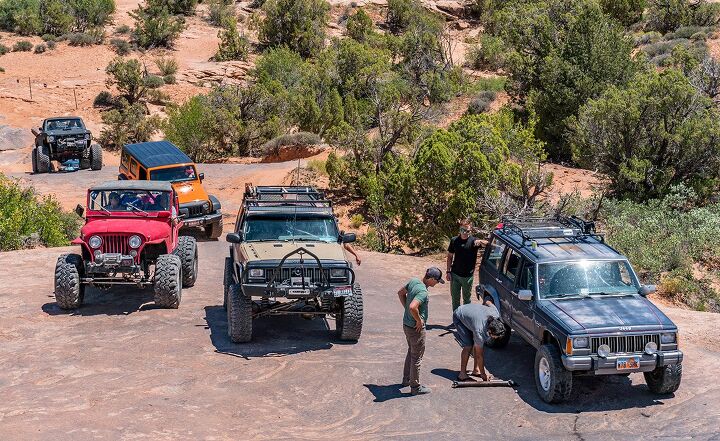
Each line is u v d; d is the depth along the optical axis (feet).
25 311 41.47
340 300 37.55
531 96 117.39
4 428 26.02
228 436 26.43
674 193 80.84
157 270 41.91
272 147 130.21
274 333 38.70
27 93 166.20
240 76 187.42
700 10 174.29
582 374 29.76
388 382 32.22
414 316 29.32
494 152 72.69
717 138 79.05
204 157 141.90
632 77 113.39
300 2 208.74
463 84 154.92
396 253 72.79
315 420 28.30
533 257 33.60
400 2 230.27
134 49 201.16
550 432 27.37
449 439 26.76
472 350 32.30
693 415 28.81
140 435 25.85
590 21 117.39
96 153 119.96
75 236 75.46
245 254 36.55
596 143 86.07
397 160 83.25
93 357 34.06
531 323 32.40
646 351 29.27
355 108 140.36
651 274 60.54
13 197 70.69
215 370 32.91
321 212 40.52
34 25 204.74
